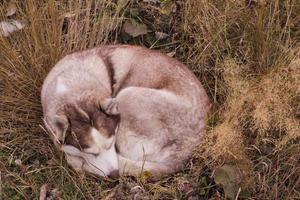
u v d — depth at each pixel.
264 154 2.72
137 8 3.11
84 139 2.57
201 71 2.95
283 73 2.72
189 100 2.70
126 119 2.69
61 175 2.72
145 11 3.11
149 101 2.68
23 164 2.78
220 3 2.97
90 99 2.62
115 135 2.66
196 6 2.97
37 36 2.90
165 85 2.71
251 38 2.91
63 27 3.02
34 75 2.89
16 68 2.88
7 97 2.84
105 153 2.62
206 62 2.96
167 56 2.79
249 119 2.72
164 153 2.68
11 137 2.83
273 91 2.68
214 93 2.91
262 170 2.69
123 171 2.66
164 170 2.66
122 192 2.66
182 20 3.04
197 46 2.98
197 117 2.70
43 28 2.92
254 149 2.73
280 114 2.67
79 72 2.74
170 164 2.66
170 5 3.07
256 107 2.67
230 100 2.73
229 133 2.64
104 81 2.77
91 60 2.80
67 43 2.96
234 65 2.81
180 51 3.03
